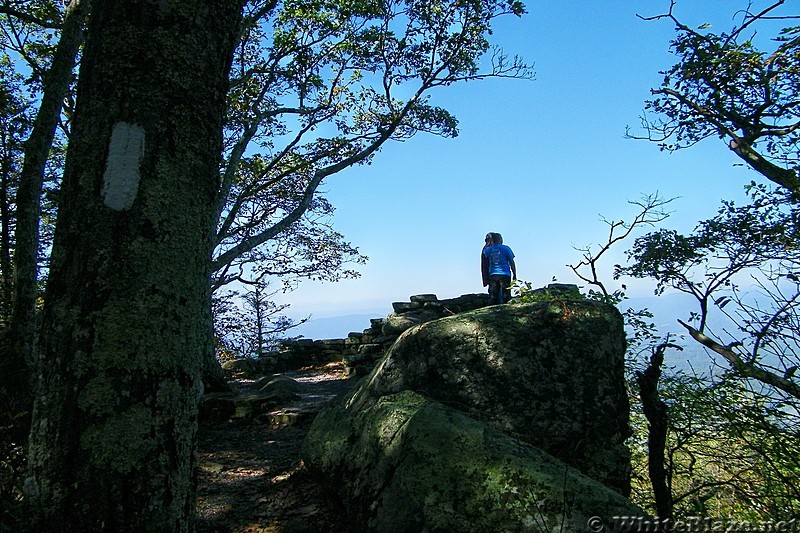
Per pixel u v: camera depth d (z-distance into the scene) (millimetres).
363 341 11055
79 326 1831
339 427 4012
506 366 3678
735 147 5340
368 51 12008
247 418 6363
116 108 1936
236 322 19797
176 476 1932
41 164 5859
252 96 12203
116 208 1883
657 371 3186
